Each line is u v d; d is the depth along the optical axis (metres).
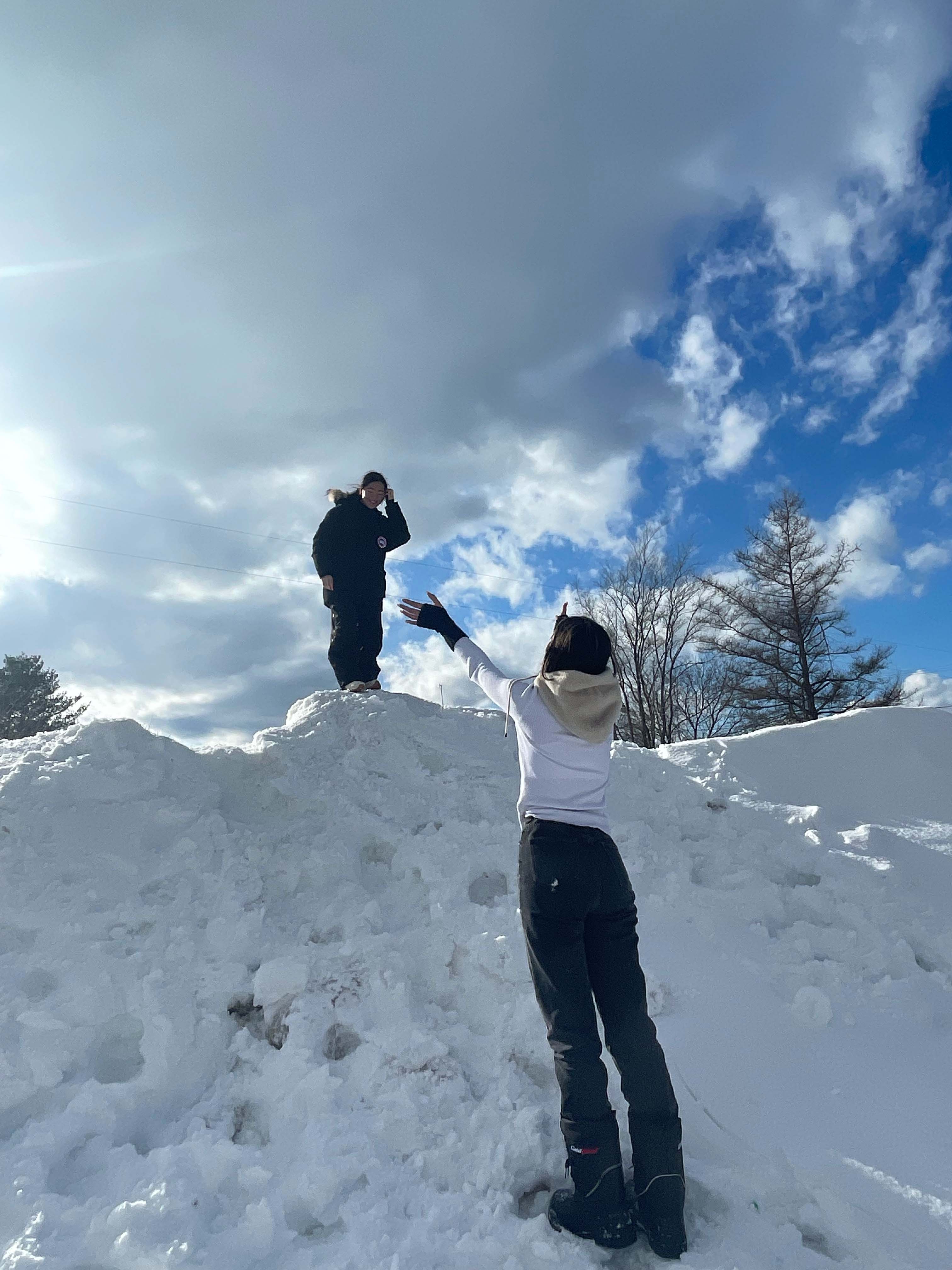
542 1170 2.16
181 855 3.27
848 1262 1.90
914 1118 2.35
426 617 2.53
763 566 28.08
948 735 5.37
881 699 25.81
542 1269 1.81
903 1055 2.64
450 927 3.03
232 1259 1.83
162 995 2.60
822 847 4.12
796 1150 2.21
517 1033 2.60
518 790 4.18
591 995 2.03
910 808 4.82
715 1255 1.86
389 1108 2.30
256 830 3.62
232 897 3.08
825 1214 2.02
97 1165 2.13
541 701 2.24
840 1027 2.76
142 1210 1.89
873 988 2.96
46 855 3.14
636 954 2.10
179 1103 2.40
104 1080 2.47
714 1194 2.10
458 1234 1.91
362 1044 2.53
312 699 4.91
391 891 3.37
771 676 27.33
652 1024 2.04
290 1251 1.87
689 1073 2.47
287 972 2.70
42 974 2.68
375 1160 2.13
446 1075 2.42
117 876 3.12
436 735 4.66
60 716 40.38
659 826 4.11
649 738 27.64
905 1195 2.04
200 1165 2.08
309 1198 2.01
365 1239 1.87
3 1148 2.15
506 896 3.23
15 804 3.35
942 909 3.61
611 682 2.26
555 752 2.19
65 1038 2.47
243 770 4.09
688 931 3.17
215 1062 2.51
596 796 2.19
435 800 3.99
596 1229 1.89
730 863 3.77
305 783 3.97
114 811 3.44
